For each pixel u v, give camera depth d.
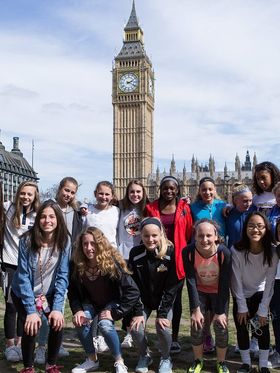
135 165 130.00
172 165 141.12
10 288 8.68
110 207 10.48
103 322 8.16
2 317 13.12
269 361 8.84
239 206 9.85
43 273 8.17
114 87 131.25
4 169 101.00
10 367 8.46
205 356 9.46
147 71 131.00
